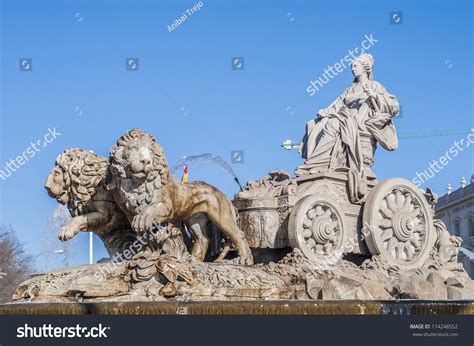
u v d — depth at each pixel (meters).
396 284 11.16
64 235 10.87
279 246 11.88
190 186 11.27
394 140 13.20
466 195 38.75
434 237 13.05
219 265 10.41
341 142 12.72
